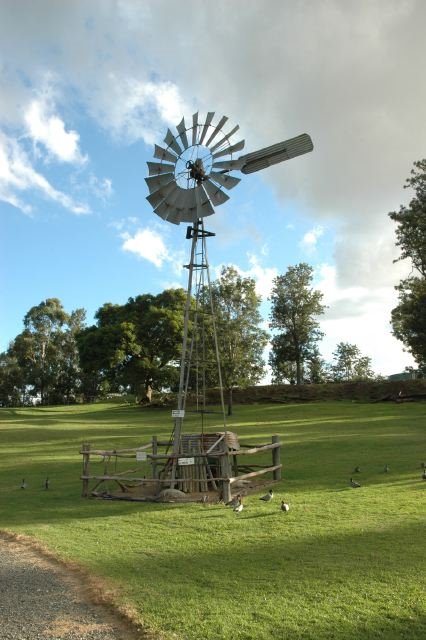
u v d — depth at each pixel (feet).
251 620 18.62
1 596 22.11
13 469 63.26
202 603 20.31
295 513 34.76
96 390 332.19
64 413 205.05
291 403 204.74
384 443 72.90
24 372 323.16
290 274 248.73
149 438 97.14
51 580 23.90
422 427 100.22
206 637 17.53
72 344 334.85
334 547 26.61
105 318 245.04
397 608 18.98
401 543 26.63
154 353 230.48
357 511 34.35
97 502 42.37
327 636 17.22
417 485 42.55
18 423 153.89
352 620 18.24
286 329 253.03
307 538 28.55
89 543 29.66
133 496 44.24
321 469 53.62
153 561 25.96
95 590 22.26
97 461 68.74
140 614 19.63
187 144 50.47
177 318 222.48
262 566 24.32
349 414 147.74
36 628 19.03
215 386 183.62
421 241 154.40
